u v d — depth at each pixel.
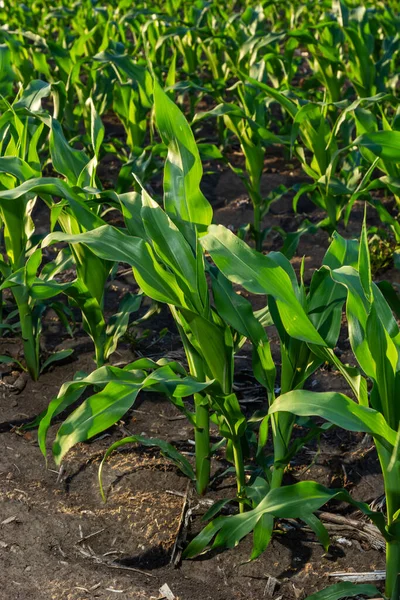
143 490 2.53
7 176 2.66
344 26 4.80
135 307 3.02
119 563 2.25
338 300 2.19
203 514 2.43
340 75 4.98
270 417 2.27
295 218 4.51
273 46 5.35
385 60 4.75
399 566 1.99
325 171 3.71
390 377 1.83
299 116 3.39
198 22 5.60
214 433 2.80
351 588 2.02
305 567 2.22
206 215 2.20
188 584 2.17
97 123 2.78
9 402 2.99
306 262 4.03
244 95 3.92
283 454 2.23
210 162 5.29
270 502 1.95
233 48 5.18
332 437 2.78
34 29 6.29
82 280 2.70
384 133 2.65
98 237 2.02
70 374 3.15
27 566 2.22
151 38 5.65
